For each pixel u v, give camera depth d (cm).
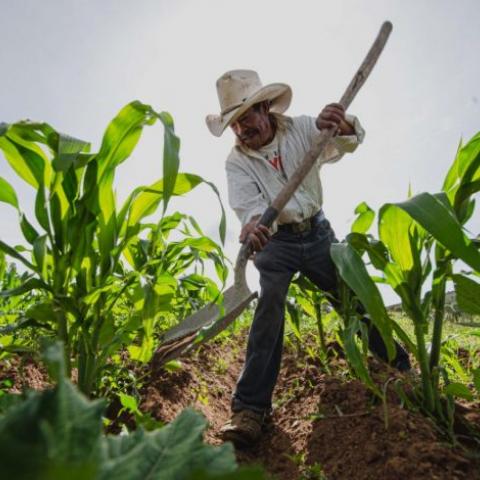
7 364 199
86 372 150
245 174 229
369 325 215
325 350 264
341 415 180
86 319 149
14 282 326
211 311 186
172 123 149
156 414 193
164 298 189
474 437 147
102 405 38
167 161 136
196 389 249
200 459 49
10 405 74
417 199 131
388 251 165
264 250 214
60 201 148
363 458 145
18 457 28
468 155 156
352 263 140
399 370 217
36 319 145
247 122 223
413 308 160
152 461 49
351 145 229
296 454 173
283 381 269
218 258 214
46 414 35
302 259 217
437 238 122
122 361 241
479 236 165
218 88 230
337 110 189
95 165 144
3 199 151
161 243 209
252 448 195
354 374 227
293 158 227
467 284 146
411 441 140
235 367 343
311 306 272
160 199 167
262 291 208
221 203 170
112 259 155
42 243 141
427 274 163
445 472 124
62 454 34
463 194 155
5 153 148
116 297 155
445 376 157
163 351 192
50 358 37
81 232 145
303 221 218
